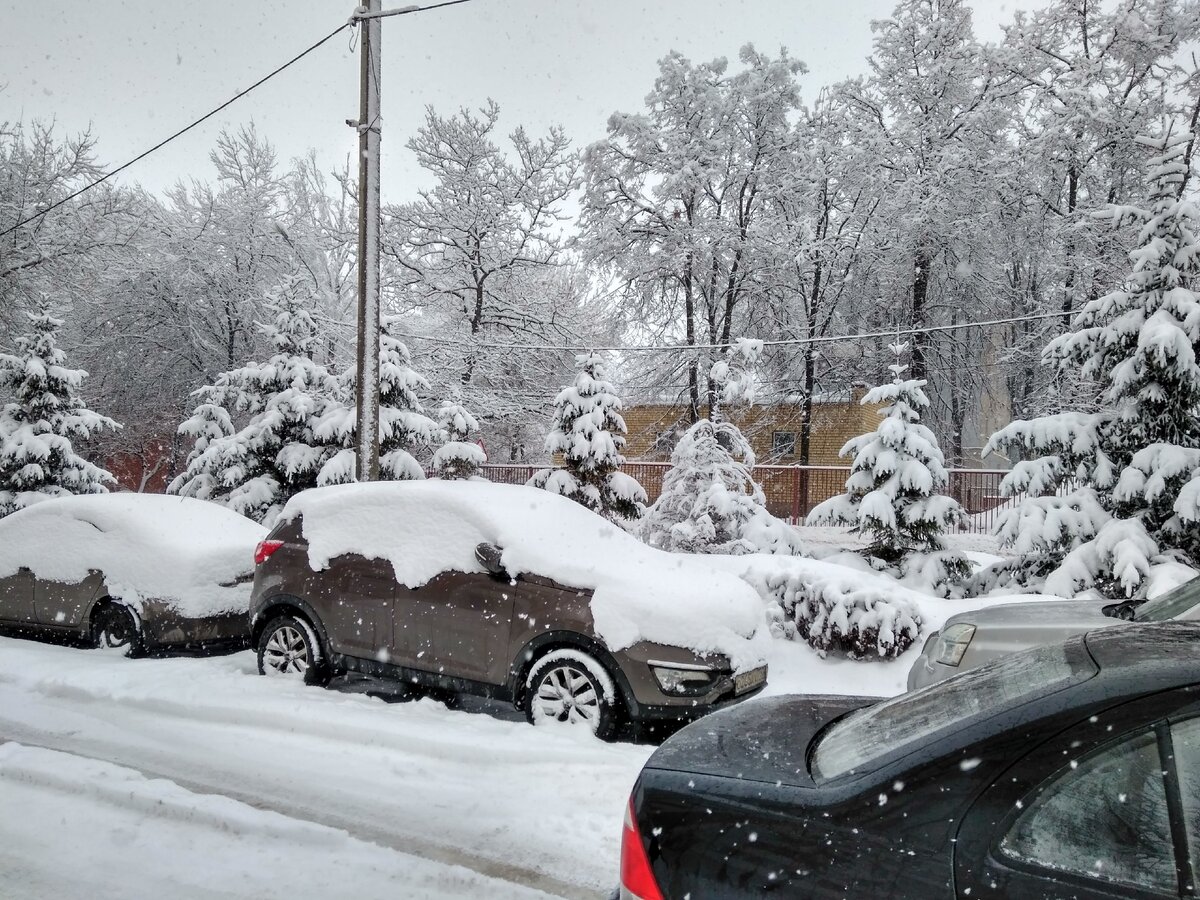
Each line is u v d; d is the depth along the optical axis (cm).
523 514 634
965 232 2366
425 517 632
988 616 530
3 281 2394
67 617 780
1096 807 177
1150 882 167
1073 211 2258
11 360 1697
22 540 827
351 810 431
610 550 636
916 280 2456
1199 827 170
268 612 676
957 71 2406
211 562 761
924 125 2441
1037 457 1216
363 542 644
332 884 354
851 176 2519
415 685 653
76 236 2573
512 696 568
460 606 586
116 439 2986
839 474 1998
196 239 2959
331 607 636
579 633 550
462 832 408
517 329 2723
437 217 2658
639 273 2584
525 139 2703
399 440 1445
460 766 493
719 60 2633
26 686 649
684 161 2567
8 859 369
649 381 2639
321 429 1416
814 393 2742
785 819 199
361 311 1098
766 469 2072
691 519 1352
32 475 1631
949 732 199
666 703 535
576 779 471
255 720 566
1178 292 1002
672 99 2639
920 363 2477
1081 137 2281
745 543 1294
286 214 3158
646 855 210
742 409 2538
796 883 189
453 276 2709
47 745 521
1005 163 2350
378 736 531
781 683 717
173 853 379
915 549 1189
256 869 365
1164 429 1010
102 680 640
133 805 429
